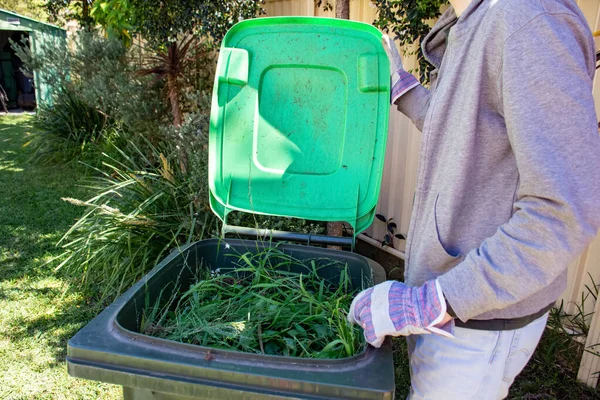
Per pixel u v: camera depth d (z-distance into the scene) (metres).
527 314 1.11
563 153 0.87
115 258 3.04
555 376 2.43
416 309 1.03
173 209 3.25
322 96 1.82
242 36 1.84
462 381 1.17
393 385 1.03
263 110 1.85
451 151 1.08
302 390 1.04
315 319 1.57
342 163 1.81
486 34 0.99
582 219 0.84
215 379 1.07
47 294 3.23
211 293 1.77
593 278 2.44
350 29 1.80
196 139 3.49
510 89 0.93
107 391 2.39
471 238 1.08
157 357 1.10
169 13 3.89
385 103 1.76
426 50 1.49
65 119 6.68
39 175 6.09
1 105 13.57
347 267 1.81
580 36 0.96
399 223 3.56
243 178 1.85
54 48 6.25
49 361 2.59
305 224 3.21
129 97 4.95
